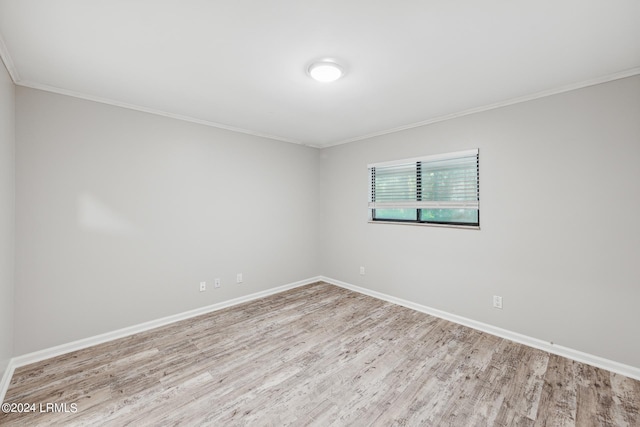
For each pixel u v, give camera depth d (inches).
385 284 156.8
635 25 64.1
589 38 69.6
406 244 146.7
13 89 89.7
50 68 84.7
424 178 140.7
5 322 83.8
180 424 68.5
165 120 125.8
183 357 98.4
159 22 63.5
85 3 56.8
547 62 81.5
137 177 118.0
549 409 73.2
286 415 71.3
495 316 115.7
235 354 100.3
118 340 111.0
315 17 61.8
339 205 182.4
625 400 76.4
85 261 106.1
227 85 96.6
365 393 79.6
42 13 59.8
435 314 135.0
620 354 89.1
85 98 105.3
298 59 79.8
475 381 84.8
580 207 96.2
